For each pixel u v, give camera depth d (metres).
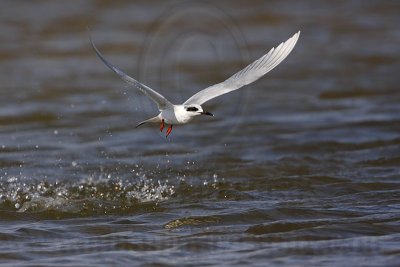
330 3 37.66
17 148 17.59
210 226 12.13
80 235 11.80
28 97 22.64
